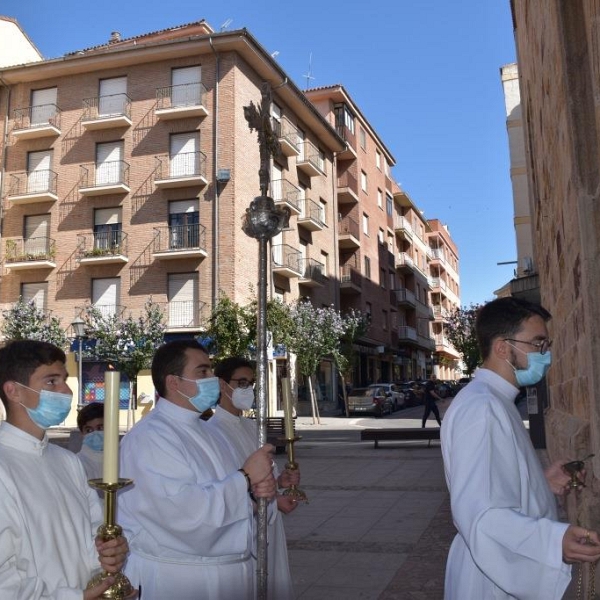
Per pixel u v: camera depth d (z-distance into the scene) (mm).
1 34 33406
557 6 4289
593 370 3869
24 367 2539
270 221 3529
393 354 49844
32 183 30062
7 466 2404
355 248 41219
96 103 29516
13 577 2273
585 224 3980
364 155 43688
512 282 11820
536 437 14359
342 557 6633
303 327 27312
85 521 2625
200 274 27375
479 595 2381
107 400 2219
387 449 17250
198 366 3357
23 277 29594
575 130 4086
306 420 30969
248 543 3070
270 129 3721
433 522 8094
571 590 4570
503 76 28594
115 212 28938
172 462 3045
